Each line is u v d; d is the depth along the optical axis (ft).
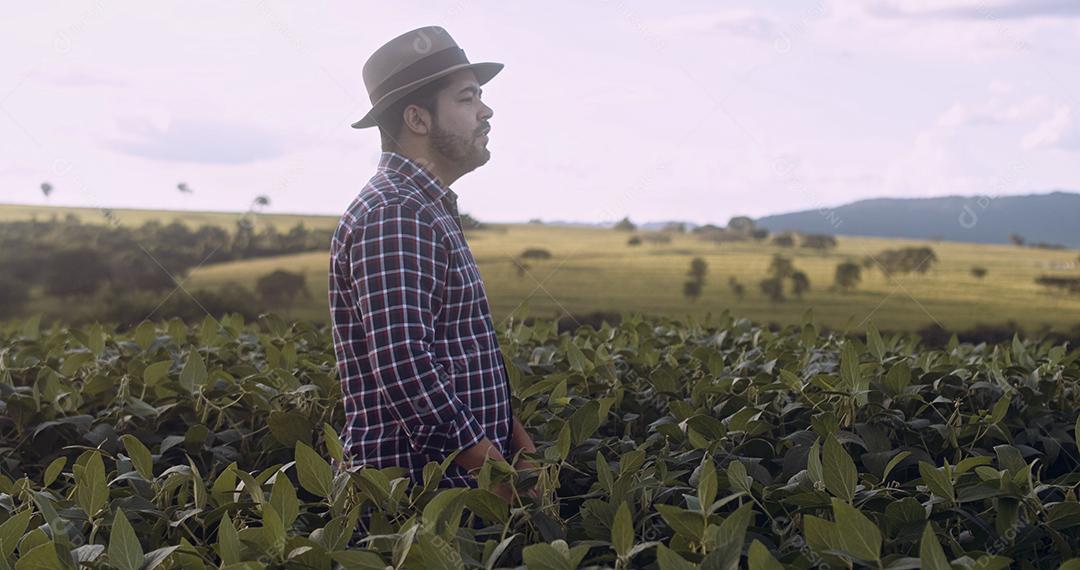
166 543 6.33
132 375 11.07
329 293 7.45
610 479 6.56
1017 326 52.06
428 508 5.46
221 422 9.52
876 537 4.95
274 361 11.80
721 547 4.78
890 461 7.35
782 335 15.08
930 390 9.96
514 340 13.35
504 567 5.91
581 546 5.07
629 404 10.22
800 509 6.08
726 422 8.39
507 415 7.70
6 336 15.43
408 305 6.89
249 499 6.57
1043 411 9.71
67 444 9.50
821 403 8.82
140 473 7.04
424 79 7.47
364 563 5.02
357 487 6.40
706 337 14.92
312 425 9.70
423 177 7.50
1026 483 6.31
